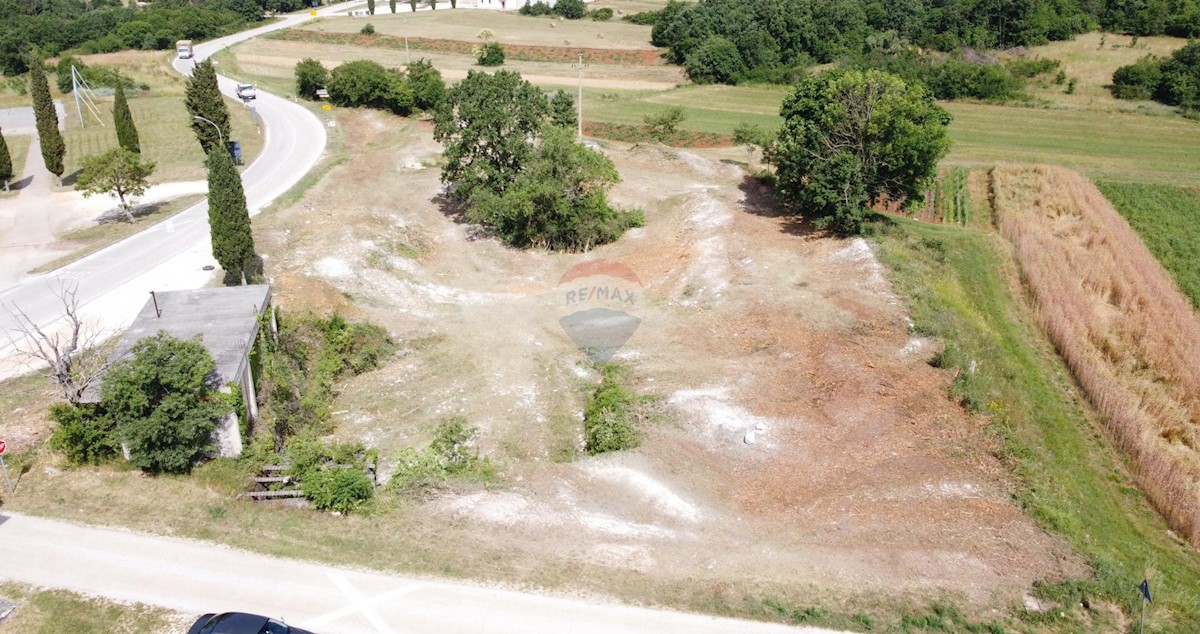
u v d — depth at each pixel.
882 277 37.12
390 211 47.38
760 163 55.66
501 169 45.12
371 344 33.69
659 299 37.56
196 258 40.50
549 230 43.00
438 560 20.56
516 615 18.70
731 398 28.80
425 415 29.36
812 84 46.03
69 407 24.17
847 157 40.56
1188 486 24.95
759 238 42.38
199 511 22.23
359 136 65.62
